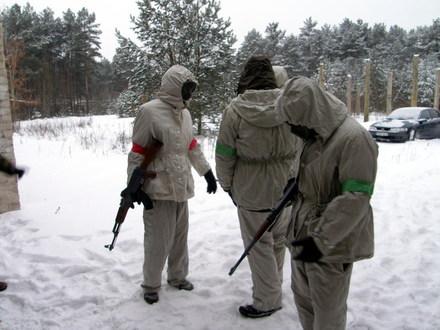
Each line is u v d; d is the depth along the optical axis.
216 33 13.08
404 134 13.16
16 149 10.18
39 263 3.74
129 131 14.30
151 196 2.98
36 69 38.12
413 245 4.11
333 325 2.15
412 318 2.86
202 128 13.91
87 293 3.26
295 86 1.97
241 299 3.19
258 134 2.71
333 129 1.97
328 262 2.04
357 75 39.06
